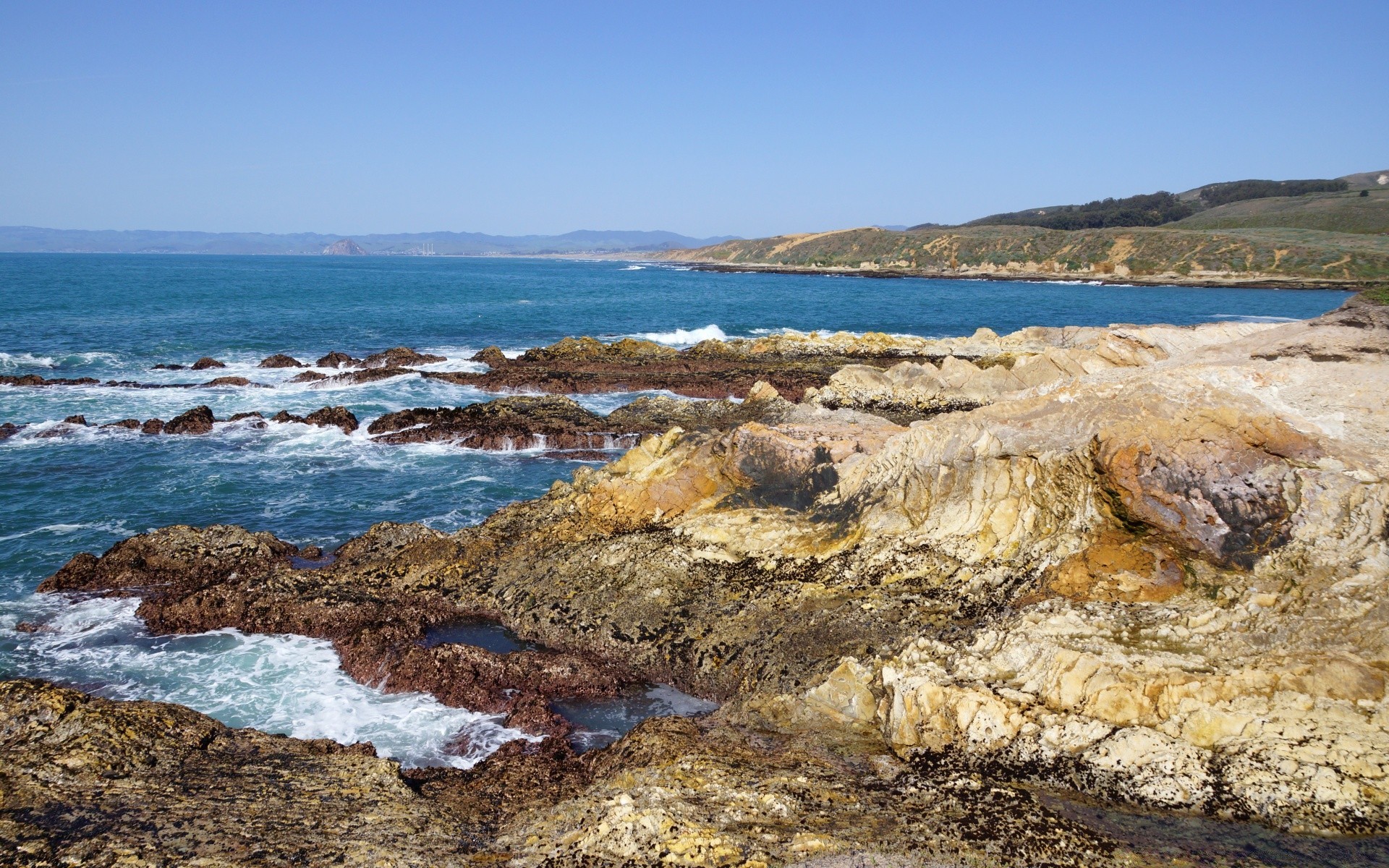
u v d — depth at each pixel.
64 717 11.28
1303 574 11.80
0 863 8.45
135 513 23.56
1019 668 11.53
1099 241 149.62
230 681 15.13
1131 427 14.16
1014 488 15.45
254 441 31.28
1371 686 9.82
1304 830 8.66
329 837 9.41
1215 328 34.44
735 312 82.31
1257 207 176.12
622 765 11.43
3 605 17.72
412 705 14.55
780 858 8.68
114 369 43.91
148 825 9.36
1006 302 97.06
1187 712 10.03
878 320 75.56
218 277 129.25
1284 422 13.75
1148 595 12.62
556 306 86.00
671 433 21.39
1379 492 12.27
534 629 16.70
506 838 9.79
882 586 15.08
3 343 49.81
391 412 36.25
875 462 17.70
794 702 12.59
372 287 110.50
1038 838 8.88
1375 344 17.89
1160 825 8.99
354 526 22.98
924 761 10.70
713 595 16.11
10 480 25.98
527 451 30.62
